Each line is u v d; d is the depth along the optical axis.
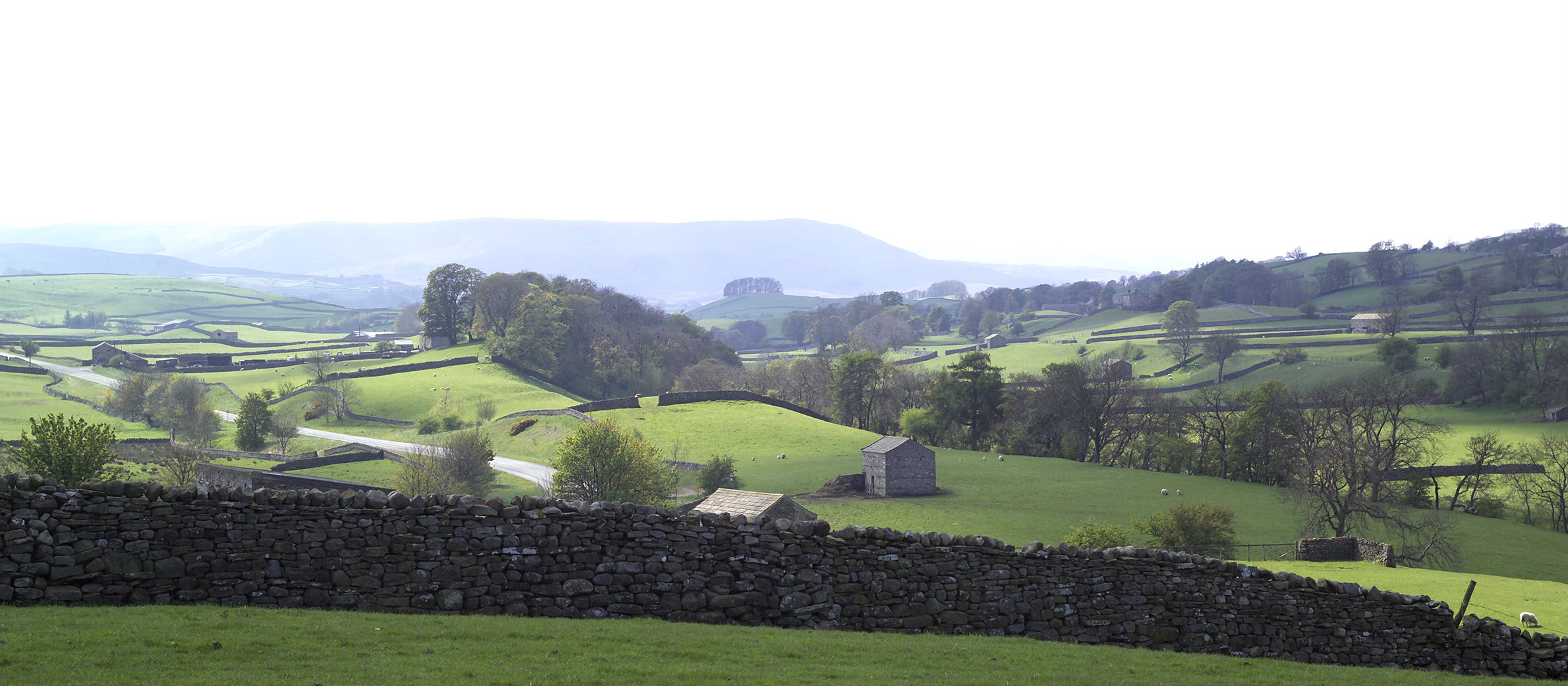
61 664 12.93
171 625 15.35
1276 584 23.77
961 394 148.00
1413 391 112.31
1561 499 94.06
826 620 20.56
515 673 14.41
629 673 14.94
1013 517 88.38
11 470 54.94
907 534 21.47
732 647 17.19
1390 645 24.19
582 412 143.50
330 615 17.16
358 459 107.75
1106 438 134.75
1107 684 17.30
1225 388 187.38
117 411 149.25
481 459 93.81
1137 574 22.91
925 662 17.56
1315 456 90.19
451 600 18.70
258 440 131.75
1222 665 20.44
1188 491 102.19
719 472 100.81
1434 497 105.38
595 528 19.70
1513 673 24.69
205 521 17.73
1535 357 161.50
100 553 17.00
